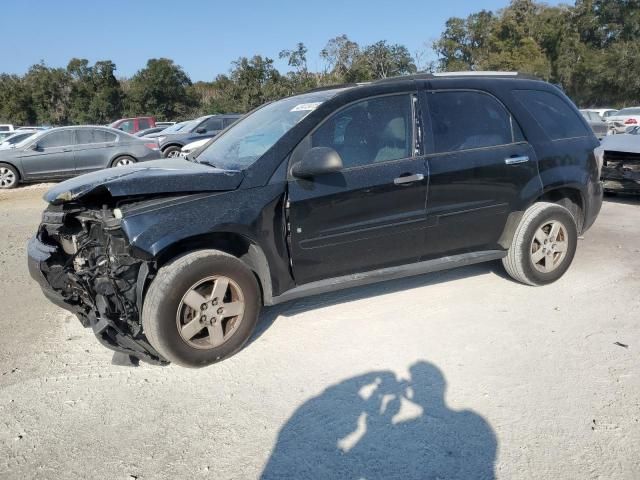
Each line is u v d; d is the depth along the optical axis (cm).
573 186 466
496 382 317
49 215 377
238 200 340
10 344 389
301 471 249
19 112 4684
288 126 377
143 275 323
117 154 1331
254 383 325
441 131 410
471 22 4738
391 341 373
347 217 373
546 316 407
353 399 305
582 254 569
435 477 242
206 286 339
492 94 440
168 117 4938
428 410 292
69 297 372
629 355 345
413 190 391
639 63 4181
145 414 297
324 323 405
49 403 311
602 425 274
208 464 255
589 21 4703
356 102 387
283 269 362
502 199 430
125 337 332
